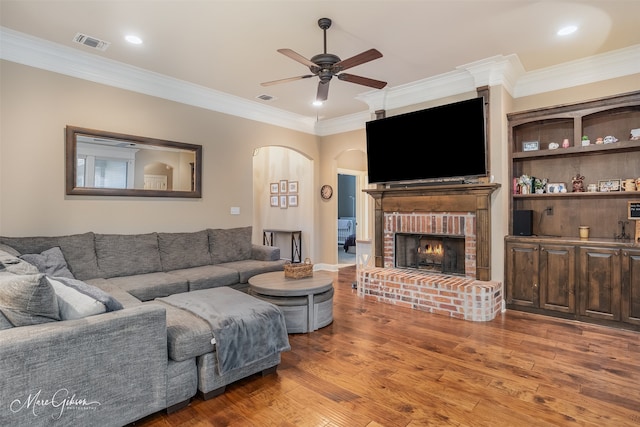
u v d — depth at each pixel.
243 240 4.85
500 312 3.90
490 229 3.97
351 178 10.93
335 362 2.68
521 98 4.29
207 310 2.39
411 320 3.67
